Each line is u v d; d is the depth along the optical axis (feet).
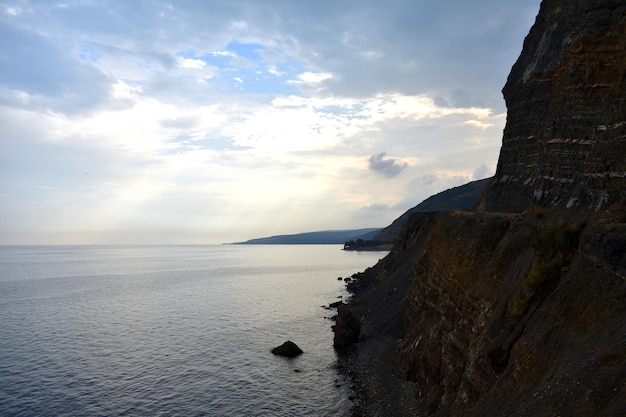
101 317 235.81
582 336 50.52
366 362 142.82
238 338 187.32
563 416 40.70
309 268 575.38
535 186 127.75
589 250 58.44
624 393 37.09
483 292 84.43
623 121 82.38
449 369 87.20
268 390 124.88
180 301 292.40
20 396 121.39
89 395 122.52
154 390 126.41
